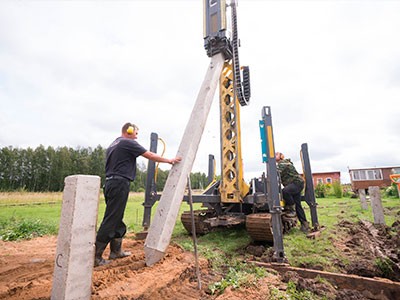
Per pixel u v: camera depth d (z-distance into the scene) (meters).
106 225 2.99
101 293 2.28
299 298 2.57
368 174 26.62
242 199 5.65
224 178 5.83
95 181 1.94
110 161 3.12
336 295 2.80
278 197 3.94
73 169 67.25
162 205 2.92
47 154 66.38
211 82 4.14
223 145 5.98
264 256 4.04
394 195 16.84
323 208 11.33
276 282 3.00
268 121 4.20
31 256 3.90
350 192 22.59
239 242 5.20
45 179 64.62
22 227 6.16
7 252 4.23
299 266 3.72
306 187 6.60
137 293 2.37
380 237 5.77
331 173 34.91
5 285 2.54
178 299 2.48
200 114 3.62
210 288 2.72
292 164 6.35
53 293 1.75
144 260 3.32
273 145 4.11
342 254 4.25
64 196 1.87
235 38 5.57
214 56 4.81
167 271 3.00
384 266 3.69
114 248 3.39
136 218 8.95
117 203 2.99
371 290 2.93
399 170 18.28
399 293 2.78
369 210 9.84
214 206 6.16
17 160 64.50
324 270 3.57
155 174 6.06
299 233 5.88
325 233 5.62
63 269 1.73
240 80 5.58
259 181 6.12
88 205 1.88
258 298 2.50
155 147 6.14
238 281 2.86
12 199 21.98
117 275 2.73
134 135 3.45
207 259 3.74
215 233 6.09
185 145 3.31
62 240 1.79
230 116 6.04
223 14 4.98
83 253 1.81
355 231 5.89
